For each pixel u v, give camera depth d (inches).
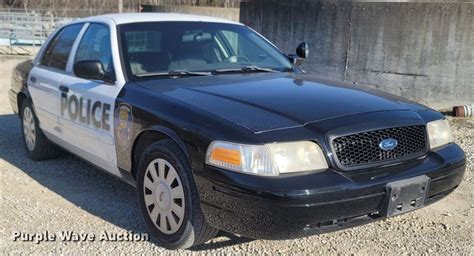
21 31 788.0
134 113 155.6
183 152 139.7
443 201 189.8
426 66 372.8
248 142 125.9
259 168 124.6
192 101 146.0
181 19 199.2
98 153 177.3
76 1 1553.9
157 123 146.5
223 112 137.2
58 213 175.8
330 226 128.8
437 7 360.5
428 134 149.7
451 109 366.0
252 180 123.4
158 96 153.2
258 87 158.7
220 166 128.3
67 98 191.6
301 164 127.1
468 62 357.7
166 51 182.2
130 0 1476.4
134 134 155.8
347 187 126.0
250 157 125.0
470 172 222.1
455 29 357.4
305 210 122.3
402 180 133.4
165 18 197.6
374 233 162.6
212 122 134.0
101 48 186.1
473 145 270.2
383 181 131.0
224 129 130.6
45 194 193.8
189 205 139.1
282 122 132.3
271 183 122.3
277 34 451.5
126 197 191.5
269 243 153.9
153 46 182.9
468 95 362.3
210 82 164.1
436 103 373.7
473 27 351.6
